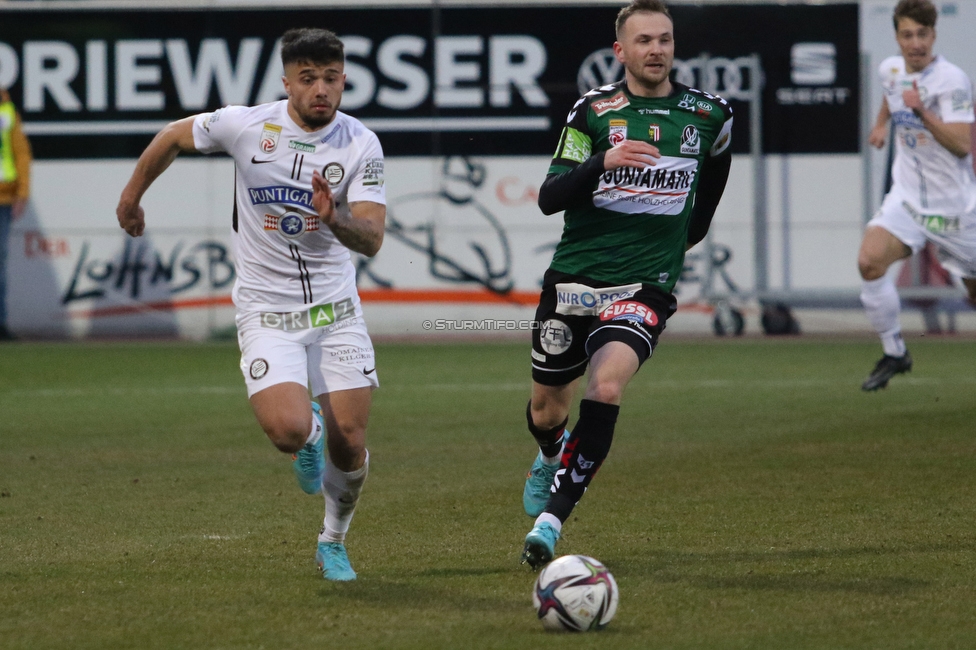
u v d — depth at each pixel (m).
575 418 34.19
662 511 22.09
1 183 53.84
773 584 16.77
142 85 55.16
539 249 55.12
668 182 18.58
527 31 54.41
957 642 13.95
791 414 33.94
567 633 14.50
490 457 28.36
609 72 54.47
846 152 54.25
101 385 41.81
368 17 54.41
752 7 53.75
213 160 55.50
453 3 54.34
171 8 54.84
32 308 55.88
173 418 34.69
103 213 55.59
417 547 19.55
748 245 54.78
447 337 56.31
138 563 18.44
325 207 15.62
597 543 19.58
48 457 28.62
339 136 17.23
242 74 54.97
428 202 55.03
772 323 56.75
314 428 18.53
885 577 17.06
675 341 53.78
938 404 35.22
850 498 22.92
